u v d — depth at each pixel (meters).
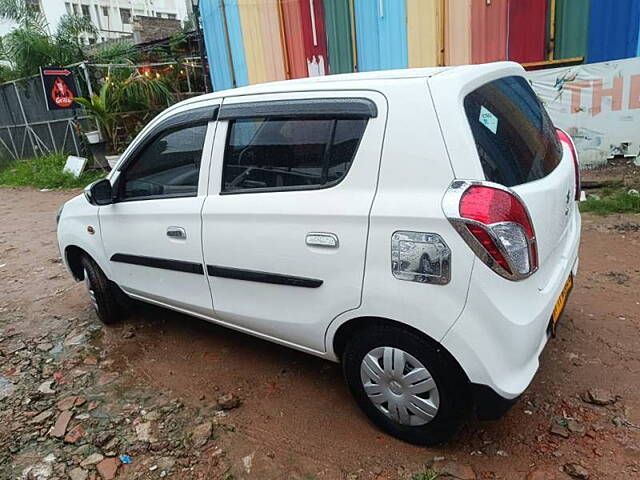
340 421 2.63
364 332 2.33
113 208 3.38
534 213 2.04
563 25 6.47
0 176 14.18
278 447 2.49
